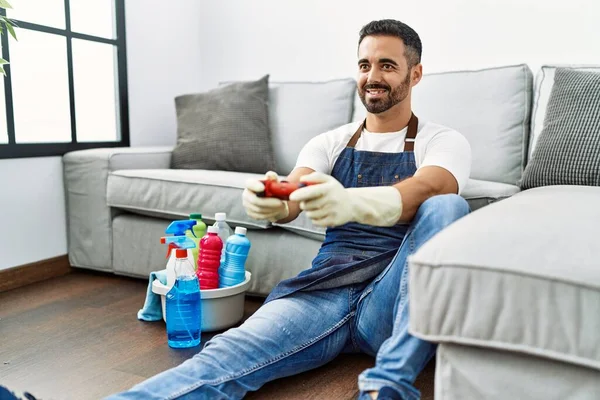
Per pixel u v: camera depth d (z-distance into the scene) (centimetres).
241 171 236
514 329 84
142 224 212
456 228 95
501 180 194
